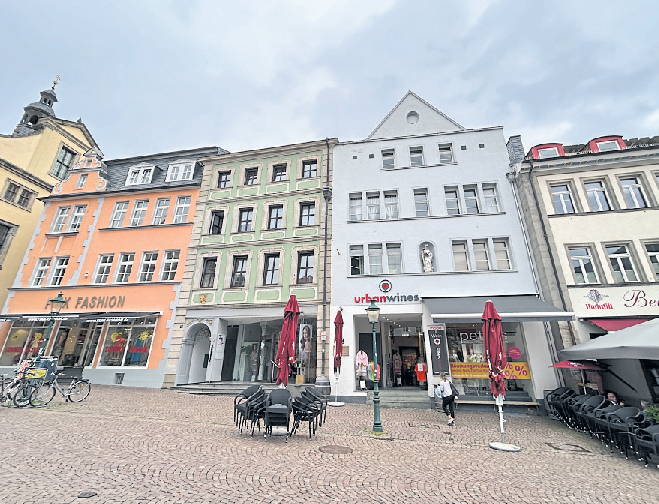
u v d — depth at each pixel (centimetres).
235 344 1922
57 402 1189
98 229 2227
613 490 548
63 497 439
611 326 1310
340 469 605
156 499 446
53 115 3194
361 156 1994
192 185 2189
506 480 583
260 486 509
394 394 1511
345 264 1761
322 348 1639
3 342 2042
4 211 2470
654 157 1549
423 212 1820
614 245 1493
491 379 899
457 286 1606
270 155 2170
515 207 1688
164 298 1941
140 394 1483
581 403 984
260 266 1898
